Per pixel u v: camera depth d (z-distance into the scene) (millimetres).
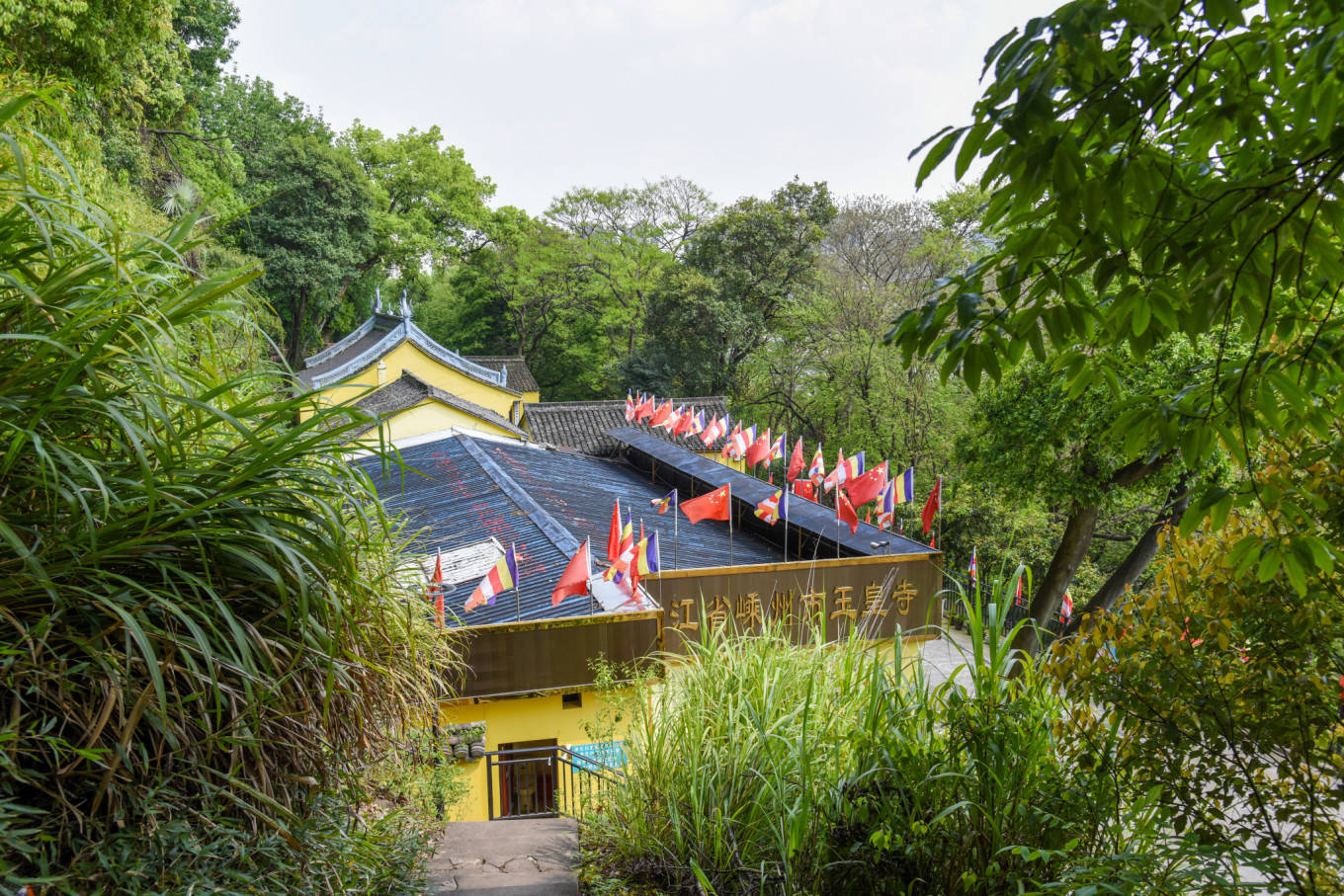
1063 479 11688
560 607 8945
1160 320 1907
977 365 1978
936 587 10438
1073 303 1878
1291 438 2645
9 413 1779
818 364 27156
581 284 37156
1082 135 1690
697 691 4133
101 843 1631
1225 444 2174
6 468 1626
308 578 2090
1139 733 2729
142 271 2086
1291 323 2059
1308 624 2416
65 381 1701
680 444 24375
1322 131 1521
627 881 3527
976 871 2656
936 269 27047
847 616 9930
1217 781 2604
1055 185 1535
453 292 44812
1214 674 2623
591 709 8414
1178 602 2730
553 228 38312
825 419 27328
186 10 24891
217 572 2006
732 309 30625
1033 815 2629
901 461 22500
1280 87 1620
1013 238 1768
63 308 1832
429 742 3893
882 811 2918
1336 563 2158
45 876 1531
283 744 2027
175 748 1763
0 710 1675
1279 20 1631
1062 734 2863
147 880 1720
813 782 3258
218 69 27734
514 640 8078
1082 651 2773
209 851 1779
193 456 2115
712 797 3562
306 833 2109
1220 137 1771
